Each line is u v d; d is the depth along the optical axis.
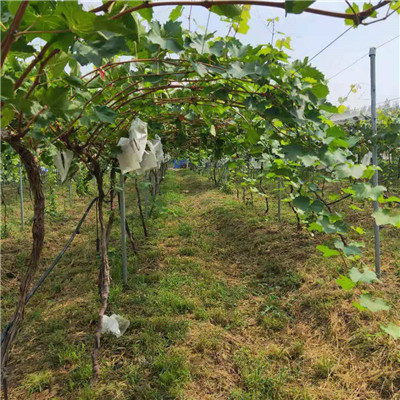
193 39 1.40
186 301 3.54
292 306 3.47
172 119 2.86
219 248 5.33
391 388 2.31
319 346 2.87
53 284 4.25
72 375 2.57
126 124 2.37
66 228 6.71
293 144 1.57
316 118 1.51
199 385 2.47
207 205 8.01
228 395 2.39
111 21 0.64
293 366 2.63
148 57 1.49
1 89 0.84
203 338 2.89
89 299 3.78
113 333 2.87
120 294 3.82
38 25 0.73
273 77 1.42
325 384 2.43
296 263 4.32
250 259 4.83
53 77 1.08
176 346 2.86
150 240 5.72
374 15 1.00
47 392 2.47
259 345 2.94
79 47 1.01
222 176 10.88
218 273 4.44
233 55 1.42
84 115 1.55
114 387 2.43
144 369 2.62
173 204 8.53
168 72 1.57
